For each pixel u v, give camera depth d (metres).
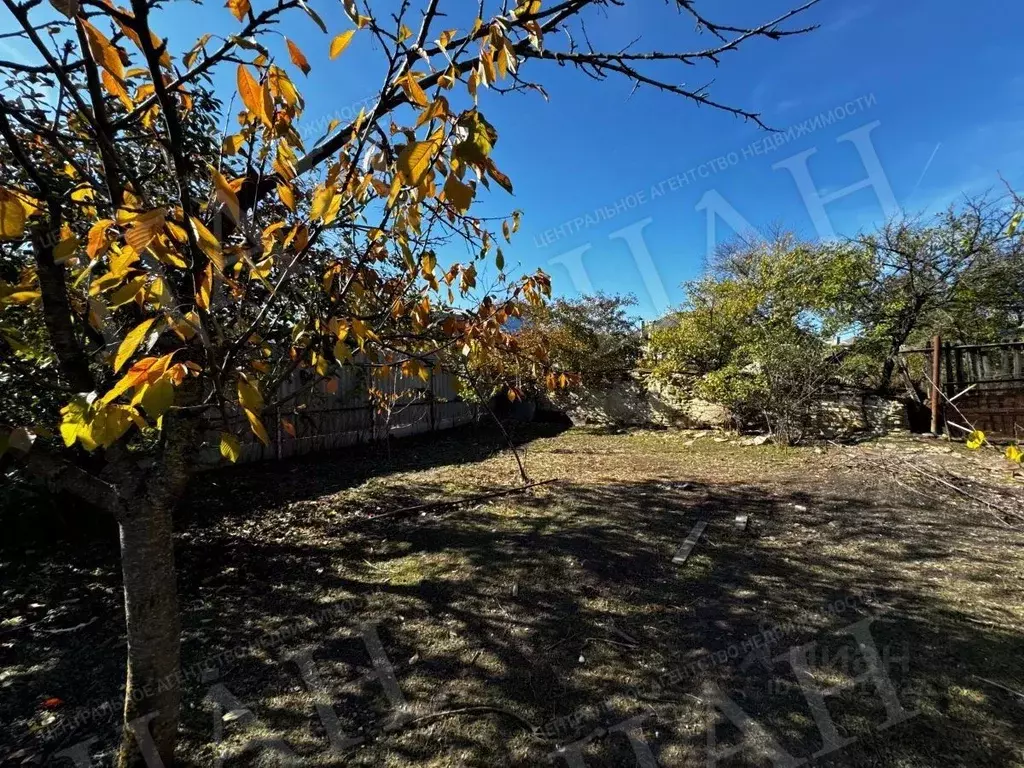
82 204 1.42
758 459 6.88
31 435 1.05
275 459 6.95
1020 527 3.90
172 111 0.92
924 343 8.90
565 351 11.00
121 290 0.86
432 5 1.02
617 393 11.00
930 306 8.80
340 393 7.70
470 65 1.28
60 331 1.40
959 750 1.75
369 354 2.19
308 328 1.70
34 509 3.70
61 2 0.78
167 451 1.57
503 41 0.88
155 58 0.88
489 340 2.43
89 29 0.80
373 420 8.62
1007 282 8.86
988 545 3.54
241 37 1.02
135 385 0.83
